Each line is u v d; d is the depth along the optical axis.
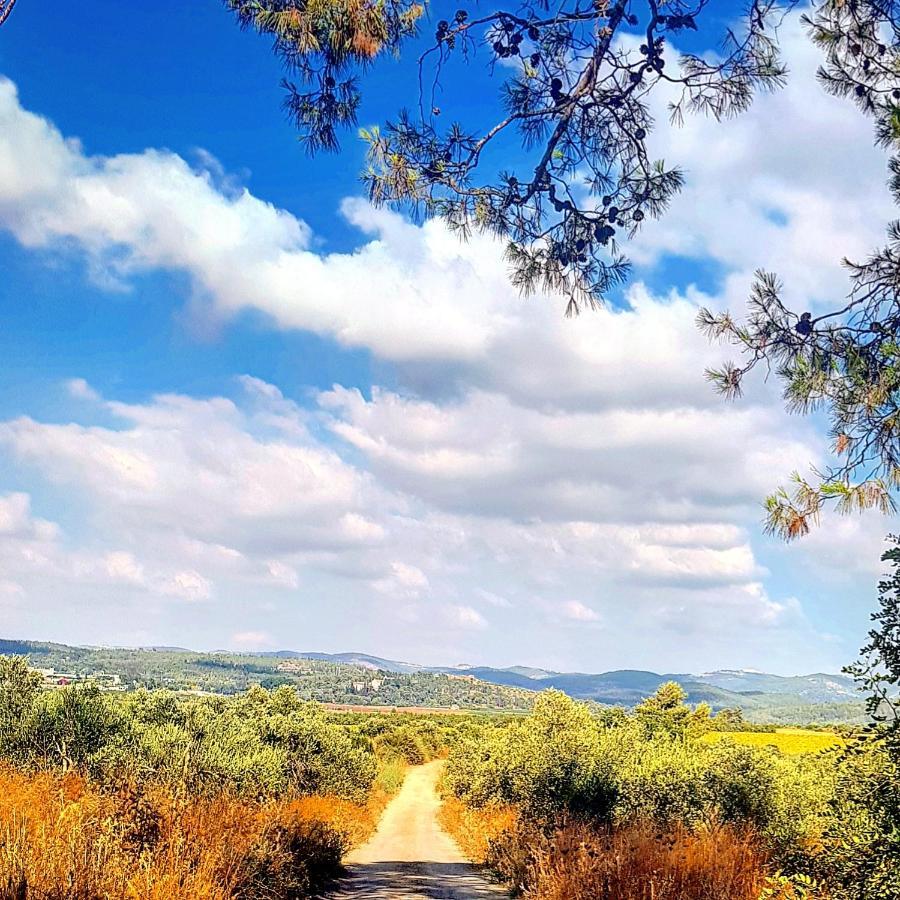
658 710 44.53
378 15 5.34
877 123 5.45
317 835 15.70
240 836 11.42
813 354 5.55
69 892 6.98
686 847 10.88
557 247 6.41
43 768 15.73
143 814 10.47
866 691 5.29
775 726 52.06
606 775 20.06
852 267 5.31
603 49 5.59
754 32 5.77
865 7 5.47
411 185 6.03
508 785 24.19
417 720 93.19
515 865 15.45
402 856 20.67
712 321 5.79
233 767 19.81
